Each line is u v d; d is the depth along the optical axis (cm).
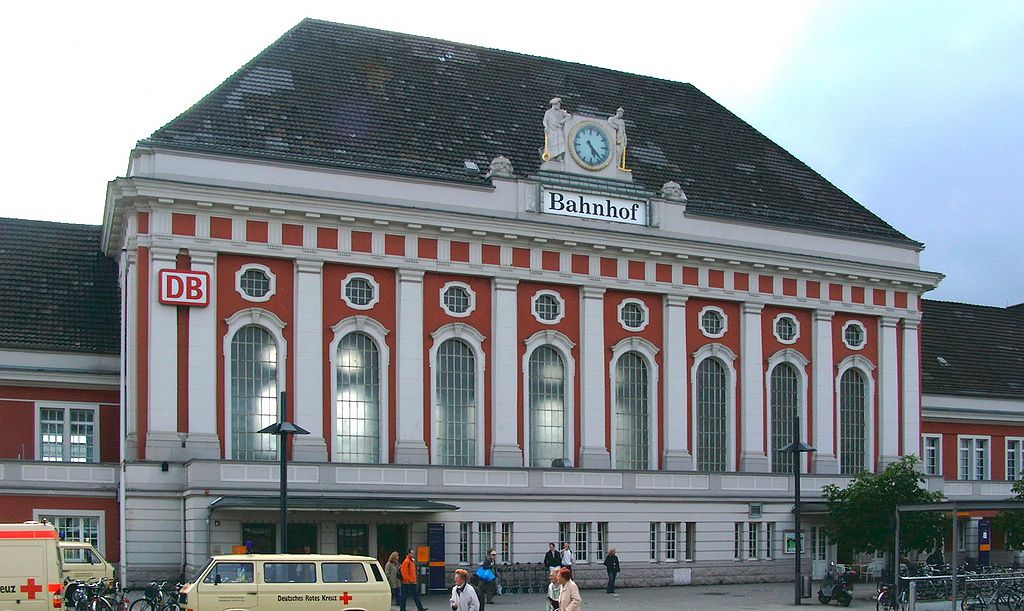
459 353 5441
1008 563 6788
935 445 7181
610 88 6688
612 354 5766
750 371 6094
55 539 3419
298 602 3322
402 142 5569
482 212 5472
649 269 5881
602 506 5450
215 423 4912
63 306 5556
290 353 5088
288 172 5112
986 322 8219
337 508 4694
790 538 5934
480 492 5178
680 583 5591
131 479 4725
